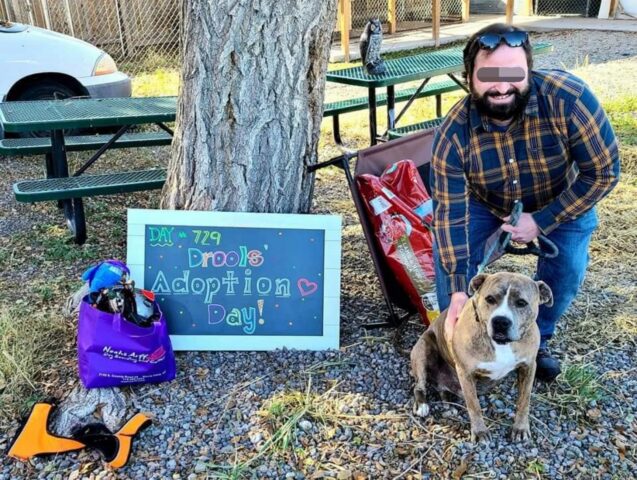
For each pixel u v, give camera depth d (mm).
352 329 3625
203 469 2637
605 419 2912
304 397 3025
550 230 2848
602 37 13383
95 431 2857
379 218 3457
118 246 4797
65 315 3715
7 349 3344
